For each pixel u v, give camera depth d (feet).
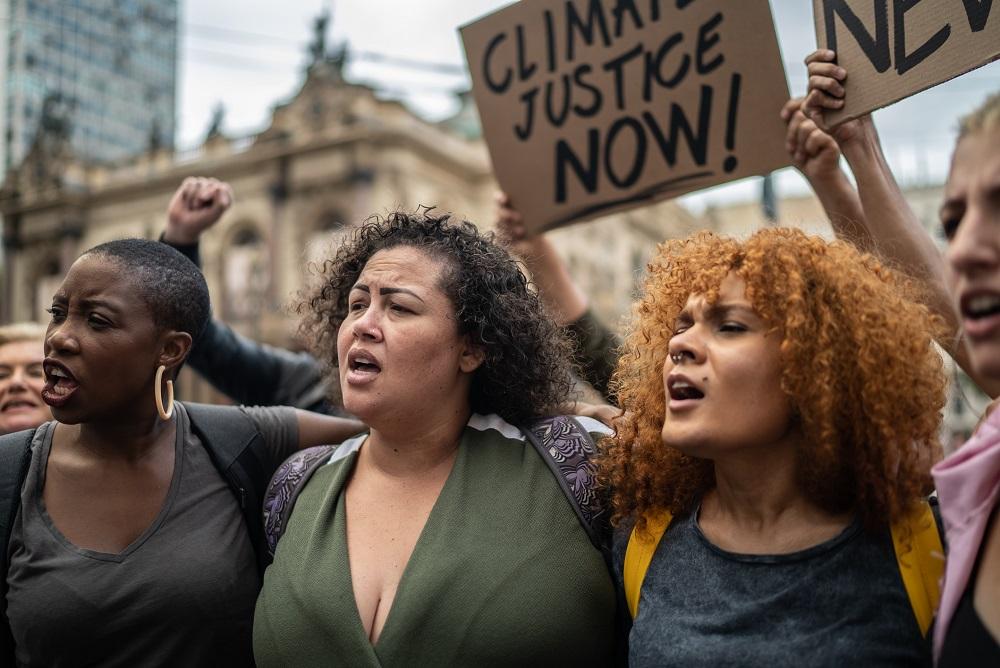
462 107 88.69
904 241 5.77
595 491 5.45
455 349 5.76
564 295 8.43
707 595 4.41
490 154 8.61
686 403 4.44
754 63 7.11
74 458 5.75
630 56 7.77
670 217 100.17
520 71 8.38
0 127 118.01
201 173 79.20
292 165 73.97
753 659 4.08
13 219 90.02
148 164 84.58
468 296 5.77
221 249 75.92
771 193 25.98
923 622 4.08
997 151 3.38
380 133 70.49
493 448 5.79
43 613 5.33
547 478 5.54
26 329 8.50
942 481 3.86
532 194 8.36
